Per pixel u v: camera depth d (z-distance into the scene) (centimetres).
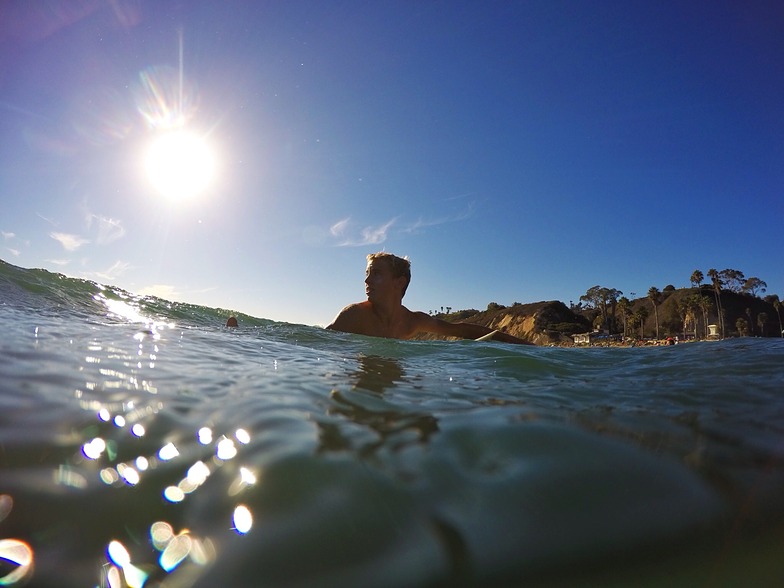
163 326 126
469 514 30
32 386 50
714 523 31
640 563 26
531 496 33
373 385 70
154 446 37
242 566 24
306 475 34
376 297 205
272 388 61
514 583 24
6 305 120
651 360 109
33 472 31
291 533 27
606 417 54
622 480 36
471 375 87
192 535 26
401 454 40
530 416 53
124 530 26
